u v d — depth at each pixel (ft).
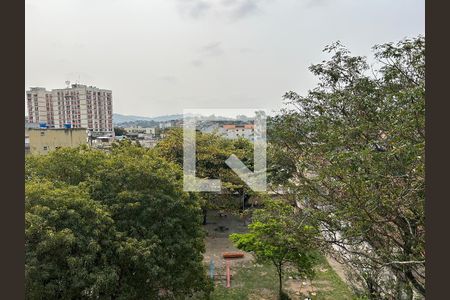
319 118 28.09
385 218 19.94
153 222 30.04
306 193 26.30
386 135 21.01
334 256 27.02
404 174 17.35
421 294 20.85
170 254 29.22
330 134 23.52
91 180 30.37
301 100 30.83
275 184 35.96
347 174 18.35
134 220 29.43
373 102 24.34
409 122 16.94
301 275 36.70
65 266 24.72
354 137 22.74
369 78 25.89
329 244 27.37
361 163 17.75
